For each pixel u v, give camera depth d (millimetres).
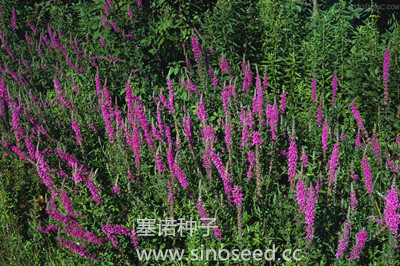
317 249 3461
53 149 4496
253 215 3723
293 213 3564
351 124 4734
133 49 5477
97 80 4809
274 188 3873
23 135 4418
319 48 5340
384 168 4090
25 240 4168
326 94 5109
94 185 3727
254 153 3908
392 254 3391
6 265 4016
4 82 4855
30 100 5242
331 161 3734
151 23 5629
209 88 4801
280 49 5445
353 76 5020
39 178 4336
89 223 3639
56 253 3951
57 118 4859
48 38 7566
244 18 5484
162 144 4180
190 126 4066
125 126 4211
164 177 3830
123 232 3584
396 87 4738
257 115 4070
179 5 5691
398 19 6949
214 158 3686
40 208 4234
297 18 5730
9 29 7910
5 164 4410
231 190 3623
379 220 3572
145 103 4910
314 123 4500
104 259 3646
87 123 4738
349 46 5605
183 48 5586
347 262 3443
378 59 5016
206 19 5496
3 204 4180
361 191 3914
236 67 5270
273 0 5617
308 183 3781
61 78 5828
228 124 3947
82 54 5922
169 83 4387
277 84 5289
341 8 5633
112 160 4359
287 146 4133
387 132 4609
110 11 5656
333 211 3605
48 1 8328
